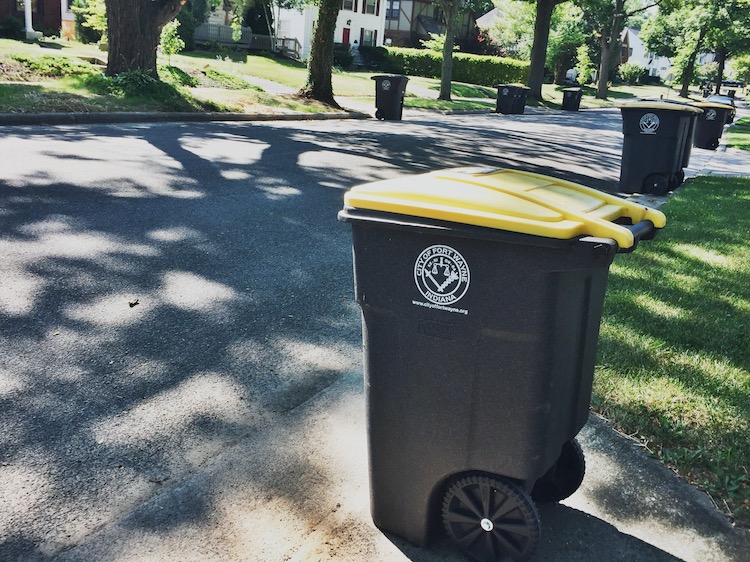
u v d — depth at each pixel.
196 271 5.07
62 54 20.95
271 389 3.53
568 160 13.18
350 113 18.56
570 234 1.87
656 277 5.32
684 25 61.75
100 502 2.61
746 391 3.50
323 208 7.13
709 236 6.79
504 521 2.20
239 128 13.35
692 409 3.30
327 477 2.79
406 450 2.28
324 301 4.72
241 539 2.42
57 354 3.72
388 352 2.23
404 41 57.50
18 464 2.82
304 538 2.43
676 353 3.93
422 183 2.20
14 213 5.99
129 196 6.91
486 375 2.09
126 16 15.36
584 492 2.71
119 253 5.28
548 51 56.19
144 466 2.84
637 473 2.84
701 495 2.72
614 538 2.45
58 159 8.34
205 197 7.16
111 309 4.32
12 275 4.68
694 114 9.25
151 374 3.60
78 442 2.98
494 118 23.94
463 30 61.19
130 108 13.79
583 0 42.03
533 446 2.11
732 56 64.94
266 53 40.19
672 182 9.96
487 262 2.00
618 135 20.08
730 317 4.53
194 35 37.06
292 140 11.95
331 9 18.83
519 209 1.95
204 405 3.34
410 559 2.31
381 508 2.41
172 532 2.45
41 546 2.37
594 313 2.24
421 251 2.09
